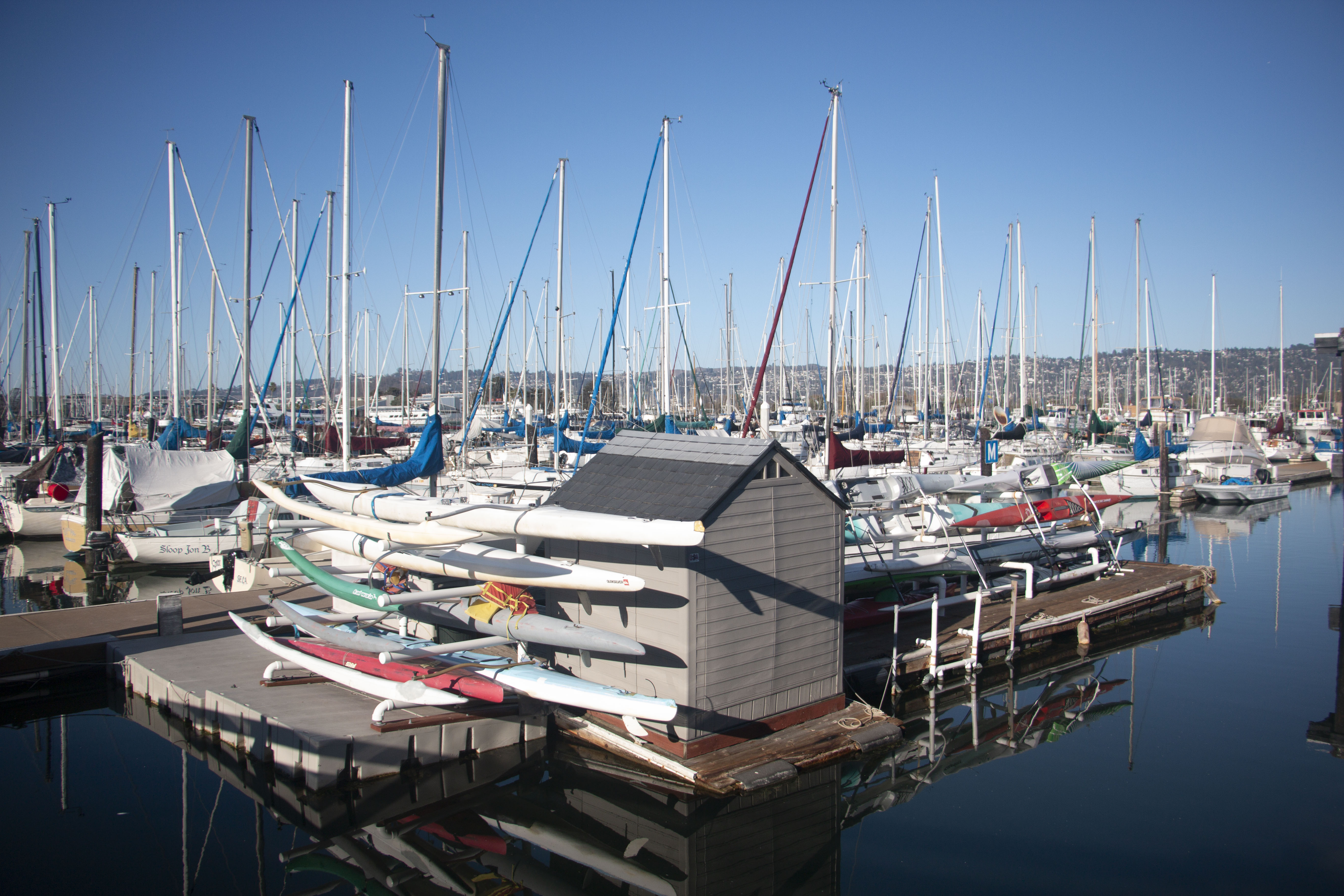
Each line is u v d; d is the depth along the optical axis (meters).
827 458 20.95
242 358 29.73
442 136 17.05
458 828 10.18
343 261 23.14
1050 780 11.08
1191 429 55.34
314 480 15.40
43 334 37.03
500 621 11.40
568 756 11.27
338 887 8.73
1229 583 22.56
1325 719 13.11
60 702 13.42
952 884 8.61
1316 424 63.84
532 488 26.53
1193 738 12.37
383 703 10.36
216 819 10.04
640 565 10.41
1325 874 8.66
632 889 8.81
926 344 41.69
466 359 36.59
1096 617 17.12
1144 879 8.60
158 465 23.69
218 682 11.98
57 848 9.31
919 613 16.55
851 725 11.11
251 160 24.12
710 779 9.62
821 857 9.25
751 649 10.54
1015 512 18.91
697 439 11.84
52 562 24.58
